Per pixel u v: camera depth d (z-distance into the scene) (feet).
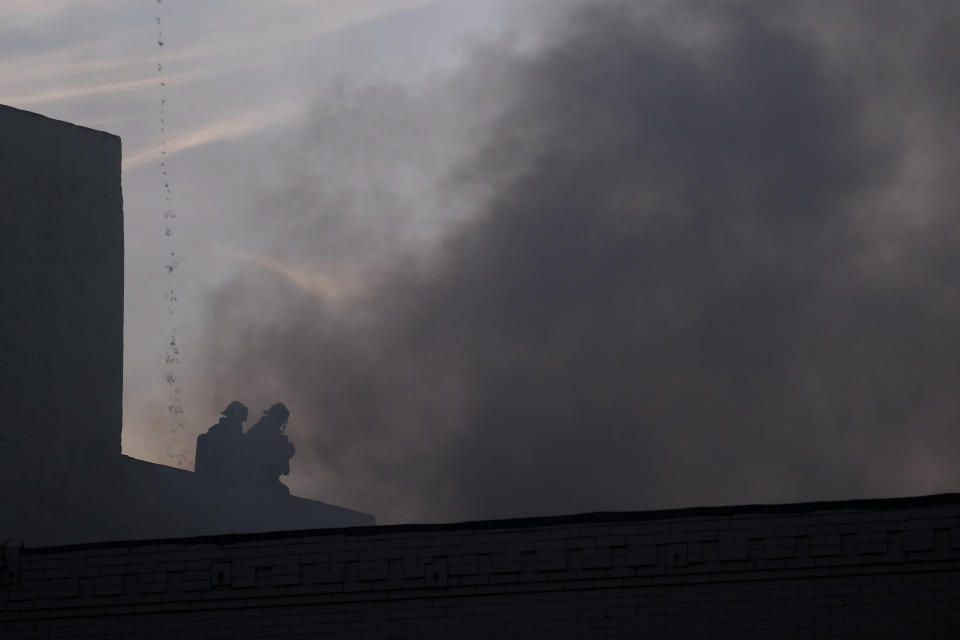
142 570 108.68
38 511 149.07
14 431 149.18
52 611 108.78
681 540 103.96
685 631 102.47
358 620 105.60
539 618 104.06
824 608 101.50
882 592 101.24
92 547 109.70
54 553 109.91
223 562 107.96
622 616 103.35
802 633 101.35
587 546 104.83
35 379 152.05
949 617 100.12
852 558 102.06
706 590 102.99
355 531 107.24
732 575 102.94
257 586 107.14
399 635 104.99
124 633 107.55
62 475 152.25
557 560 104.83
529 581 104.78
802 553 102.58
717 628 102.22
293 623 106.22
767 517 103.45
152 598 107.96
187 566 108.27
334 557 106.93
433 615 105.09
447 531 106.32
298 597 106.63
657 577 103.71
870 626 100.73
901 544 101.71
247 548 107.96
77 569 109.29
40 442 151.02
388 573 106.22
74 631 108.17
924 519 101.86
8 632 108.68
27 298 153.17
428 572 105.70
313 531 107.76
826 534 102.68
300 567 107.14
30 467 149.69
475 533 106.11
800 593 101.96
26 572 109.81
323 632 105.70
